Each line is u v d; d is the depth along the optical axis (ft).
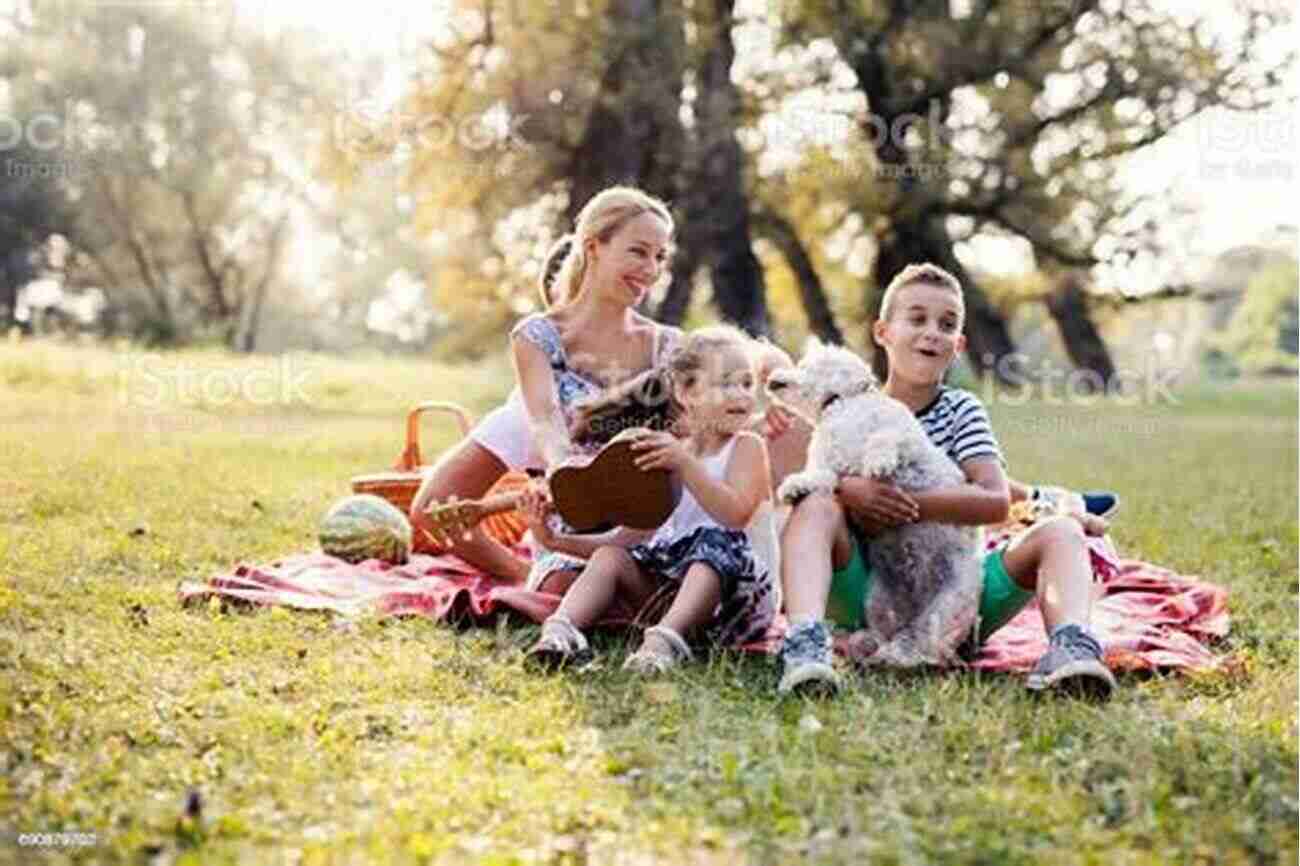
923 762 10.12
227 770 9.88
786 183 58.54
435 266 67.51
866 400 12.85
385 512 17.37
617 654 13.10
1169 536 23.22
